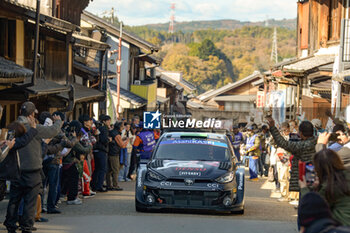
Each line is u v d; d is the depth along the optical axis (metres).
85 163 17.06
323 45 33.94
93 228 11.77
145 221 12.72
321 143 9.80
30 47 22.34
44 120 12.63
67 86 22.97
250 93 106.25
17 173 10.41
